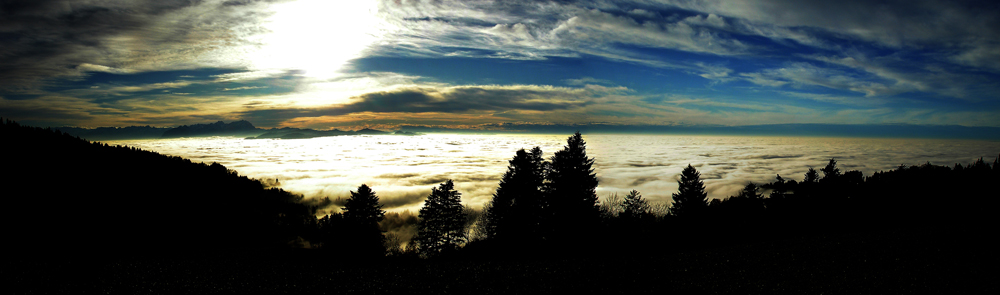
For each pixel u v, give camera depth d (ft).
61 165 343.46
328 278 110.22
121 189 299.58
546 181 179.32
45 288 107.55
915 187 194.59
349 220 172.86
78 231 187.83
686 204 173.58
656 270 103.24
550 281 99.25
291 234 240.53
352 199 179.42
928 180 200.85
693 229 164.04
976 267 82.64
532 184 169.99
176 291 103.45
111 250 158.20
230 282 110.01
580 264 114.01
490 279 102.58
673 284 91.81
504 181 172.55
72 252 149.07
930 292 73.61
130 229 203.10
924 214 160.45
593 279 99.19
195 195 328.70
